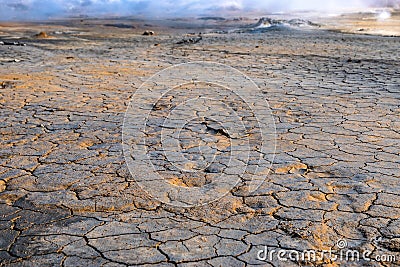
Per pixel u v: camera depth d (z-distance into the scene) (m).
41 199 3.36
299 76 8.61
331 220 2.98
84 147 4.50
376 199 3.26
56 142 4.66
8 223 3.04
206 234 2.85
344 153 4.22
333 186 3.50
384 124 5.17
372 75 8.48
